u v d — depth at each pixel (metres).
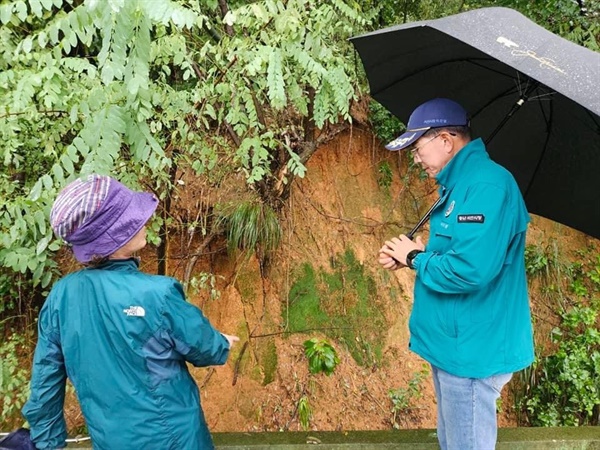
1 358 2.93
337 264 4.23
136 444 1.40
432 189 4.70
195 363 1.52
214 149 2.98
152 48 2.30
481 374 1.60
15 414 3.19
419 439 2.32
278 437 2.35
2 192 2.49
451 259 1.52
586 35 3.66
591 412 4.12
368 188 4.54
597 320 4.55
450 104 1.66
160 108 2.64
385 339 4.16
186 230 3.68
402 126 4.44
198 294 3.80
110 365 1.36
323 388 3.82
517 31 1.37
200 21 1.89
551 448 2.35
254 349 3.84
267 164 3.24
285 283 4.00
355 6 2.93
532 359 1.69
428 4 4.14
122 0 1.46
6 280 3.38
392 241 1.83
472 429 1.67
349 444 2.28
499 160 2.23
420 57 2.02
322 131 4.18
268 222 3.72
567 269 4.61
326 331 4.03
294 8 2.05
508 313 1.62
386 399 3.94
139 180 2.75
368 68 2.16
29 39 1.76
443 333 1.65
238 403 3.70
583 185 2.07
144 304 1.34
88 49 2.77
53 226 1.33
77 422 3.31
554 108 1.95
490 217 1.48
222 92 2.50
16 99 1.83
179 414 1.44
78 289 1.37
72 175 1.87
